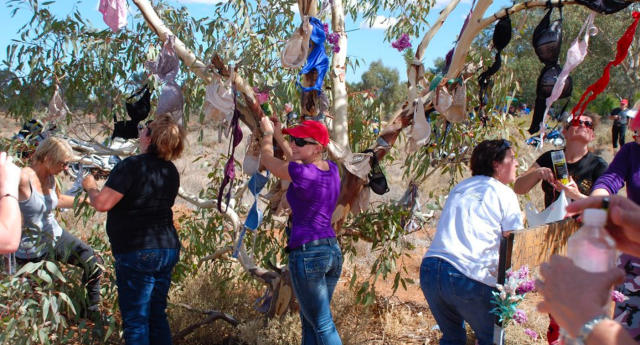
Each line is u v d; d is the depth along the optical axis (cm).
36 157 375
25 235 376
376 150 363
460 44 324
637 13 272
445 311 300
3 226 203
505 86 429
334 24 397
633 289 261
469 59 371
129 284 320
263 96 344
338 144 375
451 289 281
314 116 354
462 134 439
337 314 453
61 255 394
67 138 434
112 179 311
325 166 329
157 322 336
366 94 451
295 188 317
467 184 301
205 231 479
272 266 425
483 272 278
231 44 412
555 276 111
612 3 277
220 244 502
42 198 376
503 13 310
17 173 213
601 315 103
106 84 434
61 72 426
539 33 299
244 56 421
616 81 1817
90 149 441
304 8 336
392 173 1214
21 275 365
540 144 308
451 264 282
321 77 338
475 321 285
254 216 346
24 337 331
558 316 108
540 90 304
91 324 420
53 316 350
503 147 299
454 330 306
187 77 425
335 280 334
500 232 286
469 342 421
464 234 286
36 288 347
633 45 1706
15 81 421
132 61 427
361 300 467
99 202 309
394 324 454
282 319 410
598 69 1764
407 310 505
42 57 414
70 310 402
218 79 328
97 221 705
